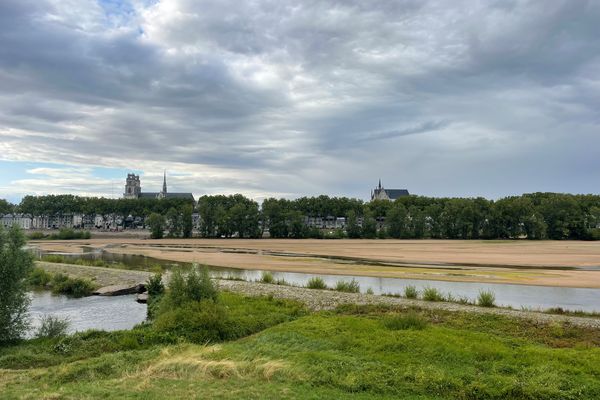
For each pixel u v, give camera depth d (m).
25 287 23.23
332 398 13.80
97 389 14.23
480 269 63.09
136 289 45.53
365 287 46.53
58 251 103.69
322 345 20.03
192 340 22.55
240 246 122.06
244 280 47.84
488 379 15.37
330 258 82.38
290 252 98.62
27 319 29.83
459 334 21.77
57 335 23.62
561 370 16.20
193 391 14.15
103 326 30.09
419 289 44.38
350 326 23.61
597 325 25.53
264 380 15.52
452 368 16.62
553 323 25.47
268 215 172.62
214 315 24.05
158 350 19.69
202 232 174.12
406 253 94.75
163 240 152.75
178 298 26.11
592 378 15.53
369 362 17.34
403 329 22.80
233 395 13.80
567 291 43.50
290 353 18.70
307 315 29.47
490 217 167.88
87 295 43.97
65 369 16.69
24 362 18.66
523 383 14.94
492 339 21.19
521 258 81.31
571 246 120.88
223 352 19.03
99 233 183.88
